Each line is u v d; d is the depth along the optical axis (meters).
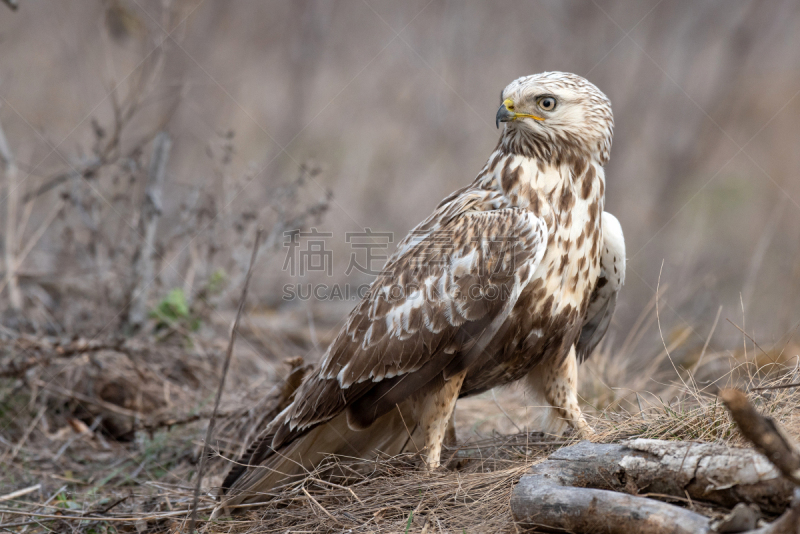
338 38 23.58
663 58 21.08
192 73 17.19
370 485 6.79
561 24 22.36
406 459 7.38
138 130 16.27
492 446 7.50
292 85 21.55
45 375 9.66
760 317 13.06
